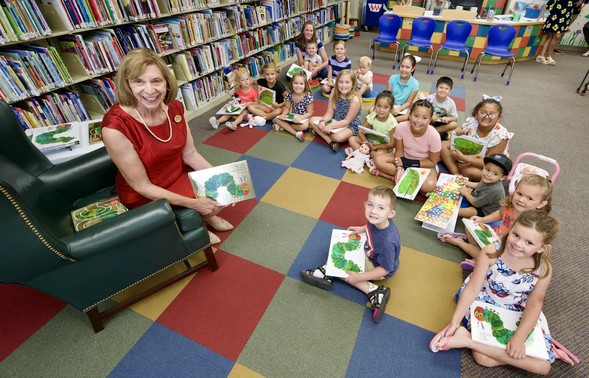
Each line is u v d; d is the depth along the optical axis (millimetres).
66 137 2135
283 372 1432
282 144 3170
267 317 1651
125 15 2732
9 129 1603
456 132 2648
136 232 1378
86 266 1364
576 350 1495
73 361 1490
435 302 1707
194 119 3682
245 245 2068
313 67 4617
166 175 1813
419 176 2385
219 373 1434
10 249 1166
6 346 1554
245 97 3664
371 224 1639
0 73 2055
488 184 2070
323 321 1629
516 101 4066
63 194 1780
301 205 2393
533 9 5398
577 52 6129
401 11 5770
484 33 5223
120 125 1470
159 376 1430
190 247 1688
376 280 1822
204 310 1689
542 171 1991
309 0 5477
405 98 3549
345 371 1432
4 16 2002
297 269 1905
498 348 1356
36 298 1772
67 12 2320
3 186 1069
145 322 1641
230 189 1793
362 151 2807
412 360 1464
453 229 2066
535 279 1353
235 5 4031
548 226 1222
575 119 3594
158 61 1456
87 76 2580
